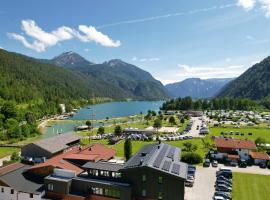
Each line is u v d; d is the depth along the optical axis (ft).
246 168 285.02
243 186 231.09
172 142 423.23
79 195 188.85
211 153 318.86
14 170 217.97
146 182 187.42
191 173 248.32
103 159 249.14
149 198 187.11
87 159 228.43
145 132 507.30
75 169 215.31
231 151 315.78
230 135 482.28
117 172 196.75
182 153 331.16
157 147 238.68
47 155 292.40
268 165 285.84
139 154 226.38
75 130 589.32
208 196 208.03
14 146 404.36
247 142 333.83
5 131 473.67
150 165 187.11
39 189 198.70
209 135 481.87
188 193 213.66
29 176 215.10
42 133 559.38
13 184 200.44
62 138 339.77
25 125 510.17
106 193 188.14
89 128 579.48
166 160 207.31
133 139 452.76
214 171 270.05
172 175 182.09
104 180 194.90
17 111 602.03
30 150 297.33
